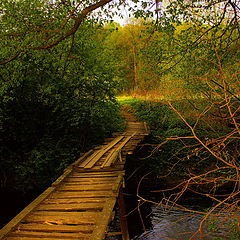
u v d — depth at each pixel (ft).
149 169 48.21
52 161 41.45
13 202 42.09
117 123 56.95
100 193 20.27
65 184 22.98
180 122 60.90
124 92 104.42
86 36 40.52
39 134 44.65
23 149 43.86
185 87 32.53
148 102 71.56
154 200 38.45
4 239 13.64
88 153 35.14
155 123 65.82
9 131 42.63
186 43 27.07
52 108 44.57
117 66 46.73
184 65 32.24
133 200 38.65
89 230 14.39
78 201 18.81
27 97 43.75
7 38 32.48
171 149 52.85
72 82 42.60
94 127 46.24
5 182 44.60
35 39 28.78
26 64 37.40
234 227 17.78
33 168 41.09
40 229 14.64
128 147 37.32
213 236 20.51
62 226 14.97
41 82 42.80
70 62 41.63
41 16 29.17
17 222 15.06
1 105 41.45
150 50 27.58
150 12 23.36
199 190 39.73
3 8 30.12
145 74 30.68
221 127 25.50
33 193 43.60
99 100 44.60
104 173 25.88
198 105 33.24
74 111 43.01
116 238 28.35
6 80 38.37
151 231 28.45
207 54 26.94
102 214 16.11
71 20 35.83
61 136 45.34
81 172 26.81
